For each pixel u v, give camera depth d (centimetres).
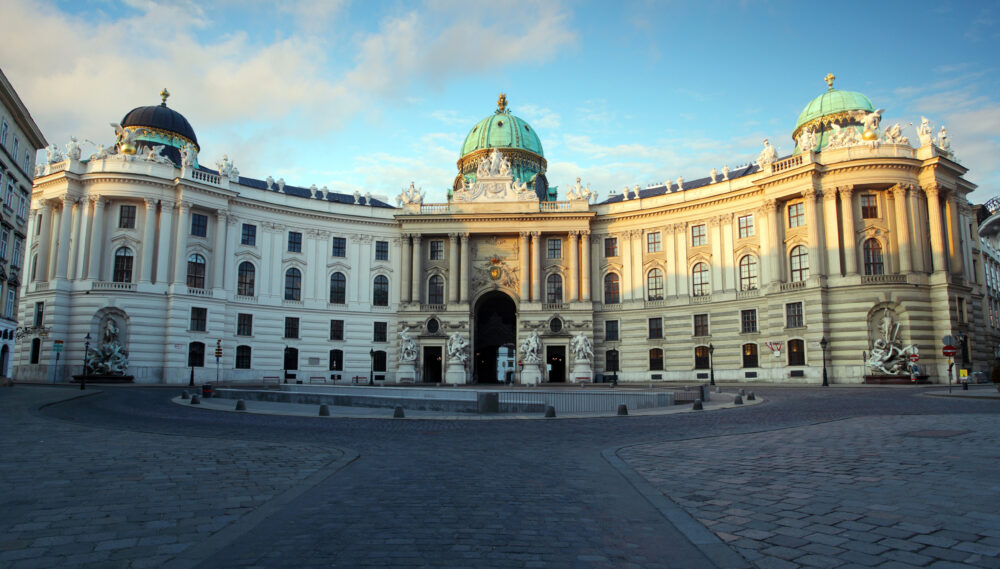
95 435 1875
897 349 5441
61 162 6228
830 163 5872
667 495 1038
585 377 6862
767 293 6181
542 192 8650
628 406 3112
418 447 1698
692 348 6794
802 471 1205
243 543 788
